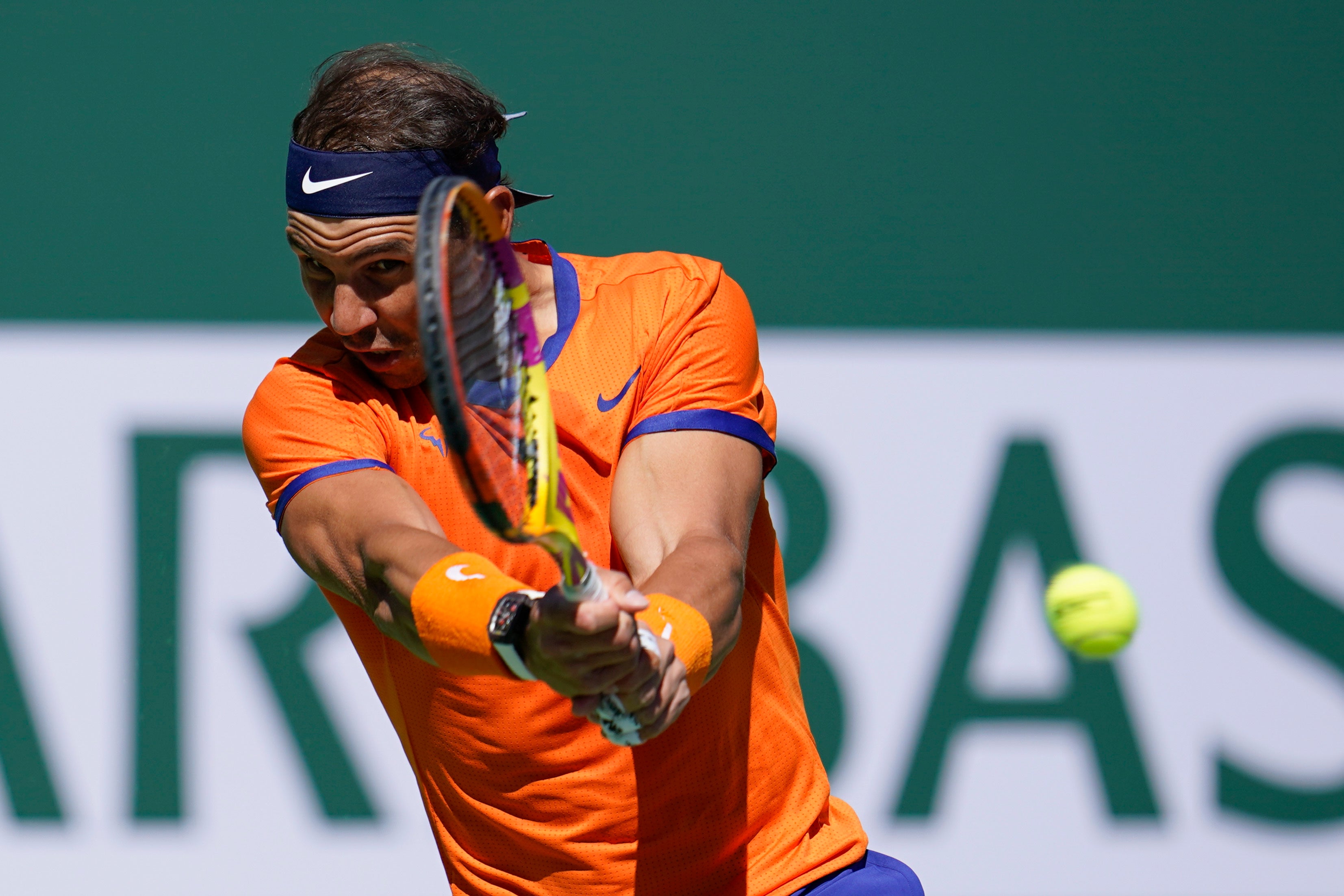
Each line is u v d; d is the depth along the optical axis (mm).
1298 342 18266
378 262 6508
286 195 6734
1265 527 18031
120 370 17172
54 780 16625
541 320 7238
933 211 18141
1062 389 18016
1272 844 17625
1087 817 17547
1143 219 18281
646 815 7320
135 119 17500
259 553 17188
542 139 17938
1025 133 18281
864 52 18281
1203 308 18219
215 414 17281
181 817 16766
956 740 17484
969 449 17875
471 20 18000
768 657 7641
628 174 18031
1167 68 18469
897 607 17578
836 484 17672
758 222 18047
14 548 16781
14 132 17266
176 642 16938
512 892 7562
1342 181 18406
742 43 18172
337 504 6758
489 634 5430
